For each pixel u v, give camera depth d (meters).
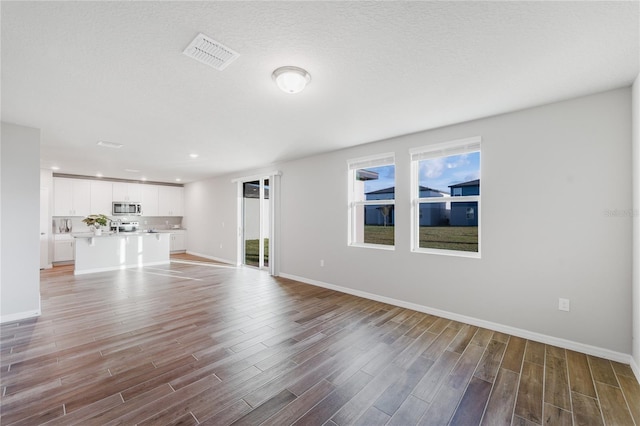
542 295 2.77
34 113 2.94
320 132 3.63
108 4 1.43
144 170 6.63
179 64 2.01
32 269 3.36
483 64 2.02
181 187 9.28
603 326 2.47
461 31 1.66
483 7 1.46
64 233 6.94
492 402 1.88
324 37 1.71
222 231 7.52
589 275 2.54
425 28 1.63
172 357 2.43
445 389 2.02
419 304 3.63
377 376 2.17
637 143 2.18
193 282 5.16
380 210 4.63
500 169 3.00
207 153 4.84
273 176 5.72
